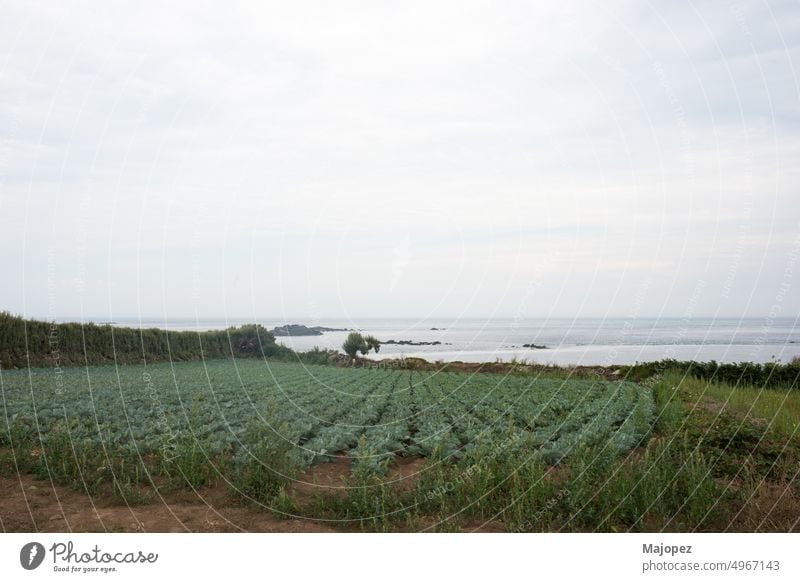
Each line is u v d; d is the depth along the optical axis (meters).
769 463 9.25
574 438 11.42
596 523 7.06
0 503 7.72
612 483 7.49
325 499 7.89
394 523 7.17
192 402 16.88
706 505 7.03
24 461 9.22
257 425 11.78
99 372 25.33
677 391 16.75
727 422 11.68
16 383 19.09
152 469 9.11
